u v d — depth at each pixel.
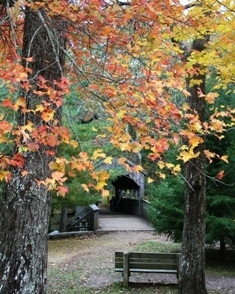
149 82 3.27
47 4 3.57
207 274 9.52
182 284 6.94
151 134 3.71
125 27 3.76
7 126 2.64
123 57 3.83
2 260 4.28
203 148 6.69
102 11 3.54
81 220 17.89
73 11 3.58
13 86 3.00
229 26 4.36
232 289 8.09
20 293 4.21
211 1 4.24
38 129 2.98
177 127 3.68
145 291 7.84
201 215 6.92
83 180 11.18
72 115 4.99
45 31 4.20
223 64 5.22
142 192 23.81
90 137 9.16
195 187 6.82
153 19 3.59
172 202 10.86
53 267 10.53
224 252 11.36
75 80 4.08
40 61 4.18
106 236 16.50
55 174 2.76
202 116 6.53
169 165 3.64
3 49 4.66
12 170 4.30
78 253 12.70
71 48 4.30
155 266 8.21
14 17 3.36
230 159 9.96
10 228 4.29
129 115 3.40
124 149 3.13
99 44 3.90
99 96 3.45
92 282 8.85
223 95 8.96
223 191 10.37
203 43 5.80
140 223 20.56
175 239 11.10
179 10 3.91
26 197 4.25
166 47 4.17
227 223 9.86
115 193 29.34
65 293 7.95
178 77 3.74
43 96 3.78
